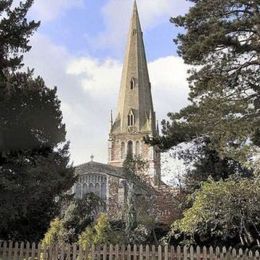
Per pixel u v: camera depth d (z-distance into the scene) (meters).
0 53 21.38
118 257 15.97
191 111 19.81
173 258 15.92
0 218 22.58
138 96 114.00
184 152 34.84
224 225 22.28
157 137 20.25
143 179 48.34
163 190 41.16
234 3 19.94
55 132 24.27
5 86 20.92
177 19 20.59
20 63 21.86
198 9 20.25
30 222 27.11
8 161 21.88
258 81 19.97
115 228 32.88
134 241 30.89
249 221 21.75
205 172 32.50
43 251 16.28
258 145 18.59
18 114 22.06
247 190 21.33
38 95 23.05
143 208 39.84
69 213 30.84
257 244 21.66
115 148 110.56
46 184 23.23
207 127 19.08
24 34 21.67
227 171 31.84
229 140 18.88
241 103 19.16
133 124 111.38
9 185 20.75
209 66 20.06
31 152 22.98
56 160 25.89
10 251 16.31
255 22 18.94
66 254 16.22
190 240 23.61
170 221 33.81
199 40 19.50
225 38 18.98
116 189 57.12
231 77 20.05
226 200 21.27
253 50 19.44
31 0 23.09
